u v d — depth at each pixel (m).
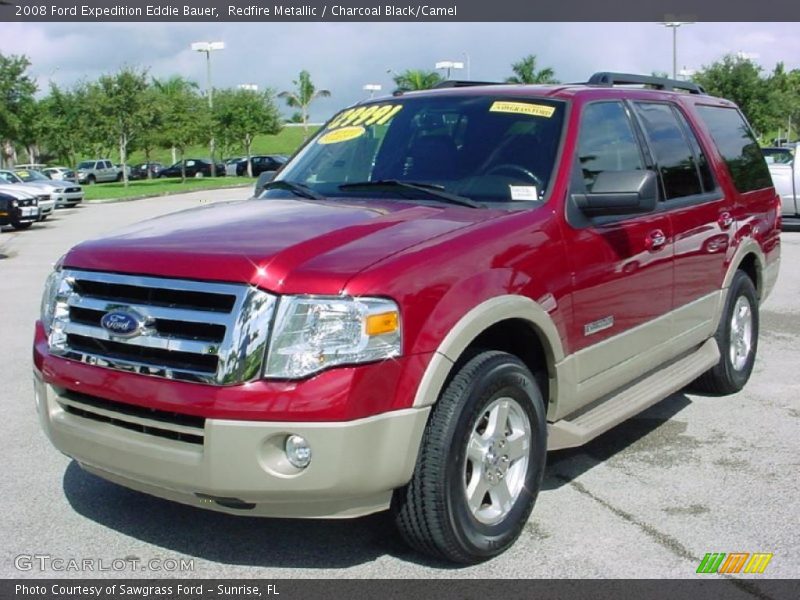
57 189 29.91
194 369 3.34
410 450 3.39
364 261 3.41
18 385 6.66
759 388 6.52
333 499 3.32
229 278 3.33
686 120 5.77
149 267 3.51
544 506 4.38
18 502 4.44
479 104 4.85
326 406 3.20
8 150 48.16
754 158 6.72
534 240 3.99
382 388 3.29
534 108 4.69
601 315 4.43
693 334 5.54
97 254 3.73
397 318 3.33
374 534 4.08
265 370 3.25
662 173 5.22
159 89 55.81
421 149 4.74
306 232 3.67
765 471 4.84
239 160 62.06
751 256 6.44
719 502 4.42
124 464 3.52
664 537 4.02
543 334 3.99
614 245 4.49
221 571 3.73
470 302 3.57
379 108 5.23
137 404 3.44
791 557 3.83
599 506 4.38
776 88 49.53
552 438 4.25
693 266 5.40
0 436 5.46
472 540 3.65
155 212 28.08
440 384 3.44
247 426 3.22
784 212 16.77
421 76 52.28
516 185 4.32
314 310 3.25
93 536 4.05
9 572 3.72
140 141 48.84
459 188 4.42
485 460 3.75
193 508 4.37
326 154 5.12
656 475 4.79
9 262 14.59
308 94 64.19
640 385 5.12
